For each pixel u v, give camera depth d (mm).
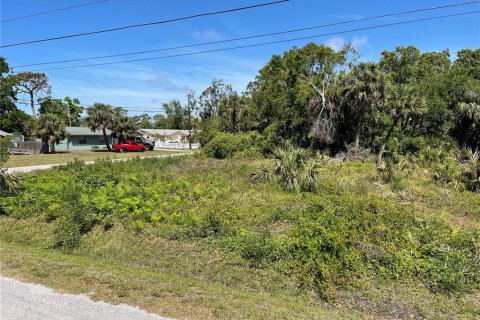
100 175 16578
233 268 6926
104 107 46625
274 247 7172
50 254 7320
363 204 8984
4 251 6992
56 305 4684
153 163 22312
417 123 25547
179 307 4730
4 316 4359
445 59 42875
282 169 13742
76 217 9070
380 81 23828
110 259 7605
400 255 6723
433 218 8930
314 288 6133
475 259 6586
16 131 51875
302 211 9414
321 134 25562
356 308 5551
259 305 5004
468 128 24219
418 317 5281
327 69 30719
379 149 25078
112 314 4461
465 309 5445
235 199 11414
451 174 15281
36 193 12344
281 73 31594
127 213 9758
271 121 30953
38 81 58219
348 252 6668
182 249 7914
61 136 41719
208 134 32062
